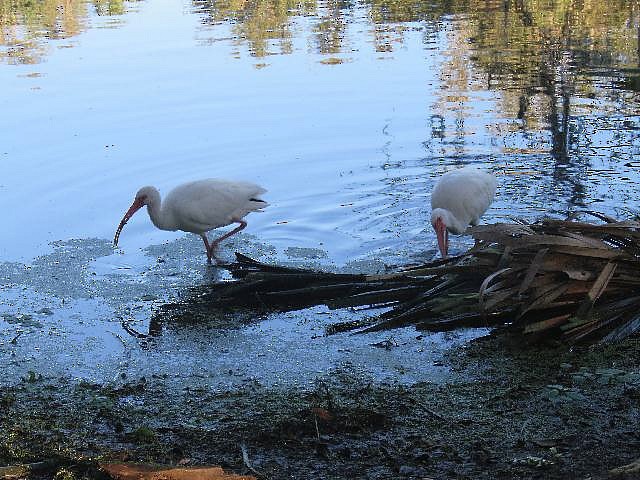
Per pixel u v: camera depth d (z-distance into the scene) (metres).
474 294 7.25
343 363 6.94
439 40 18.80
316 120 13.51
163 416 6.11
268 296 8.26
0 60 17.62
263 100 14.53
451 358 6.87
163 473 4.97
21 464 5.25
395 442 5.44
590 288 6.95
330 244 9.66
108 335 7.74
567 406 5.80
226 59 17.31
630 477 4.71
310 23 21.03
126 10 23.36
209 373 6.90
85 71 16.56
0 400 6.48
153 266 9.33
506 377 6.41
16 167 11.81
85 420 6.08
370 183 11.24
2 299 8.52
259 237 9.94
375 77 15.81
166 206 9.61
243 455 5.31
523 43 18.28
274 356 7.17
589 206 10.08
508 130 12.80
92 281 8.91
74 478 5.07
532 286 6.98
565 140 12.26
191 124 13.41
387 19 21.28
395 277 7.66
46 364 7.18
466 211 9.44
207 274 9.09
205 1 24.58
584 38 18.55
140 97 14.79
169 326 7.91
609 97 14.23
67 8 23.77
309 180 11.36
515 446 5.30
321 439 5.52
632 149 11.83
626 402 5.80
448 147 12.23
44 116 13.85
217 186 9.61
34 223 10.31
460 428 5.60
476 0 23.34
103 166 11.84
